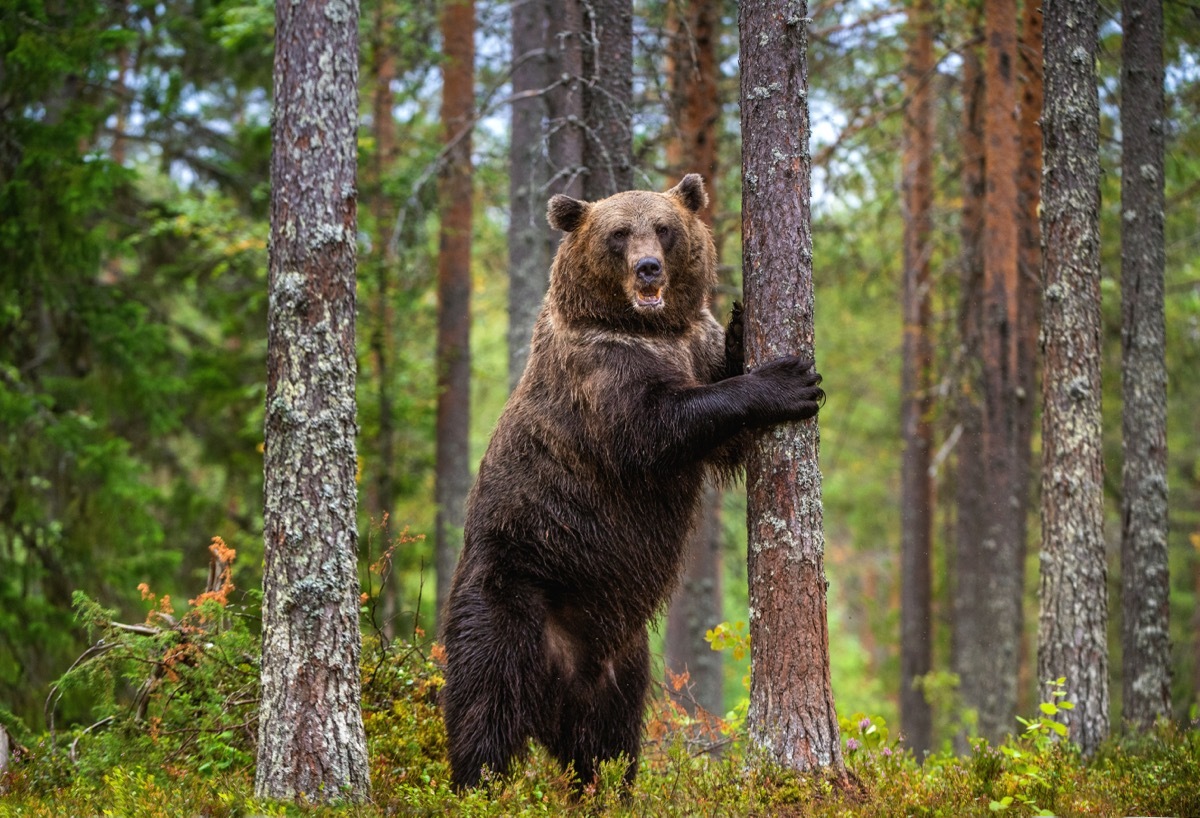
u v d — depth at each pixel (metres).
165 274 23.08
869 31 21.00
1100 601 11.46
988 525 19.44
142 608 20.09
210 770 9.77
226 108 25.83
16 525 19.23
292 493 8.63
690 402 8.77
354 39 8.96
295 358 8.69
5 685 17.97
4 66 19.17
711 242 10.21
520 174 17.48
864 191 23.36
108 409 20.69
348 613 8.70
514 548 9.45
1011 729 19.19
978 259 20.14
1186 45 16.33
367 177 23.20
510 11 18.41
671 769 10.01
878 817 8.12
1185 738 11.12
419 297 23.91
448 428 21.94
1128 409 13.05
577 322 9.63
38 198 18.59
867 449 37.69
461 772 9.09
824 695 8.73
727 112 19.38
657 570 9.63
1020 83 17.77
